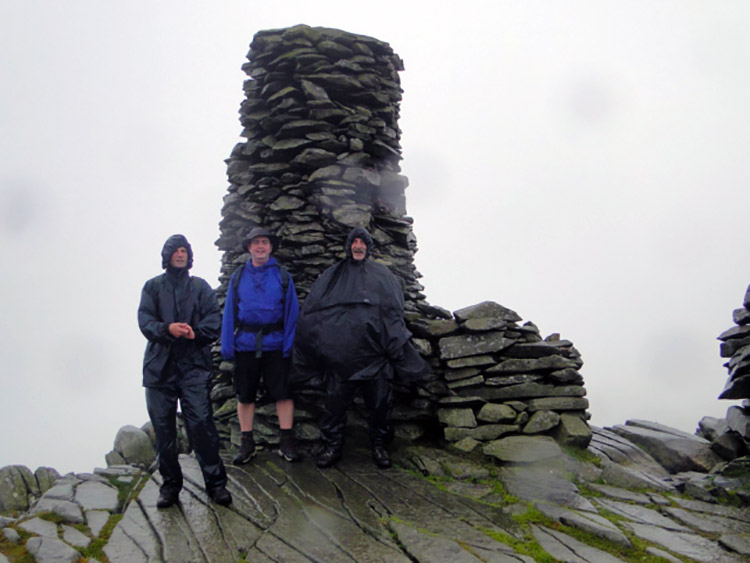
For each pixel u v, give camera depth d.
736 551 4.91
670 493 6.36
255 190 8.88
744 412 7.49
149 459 7.96
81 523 5.34
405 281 8.96
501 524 5.46
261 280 6.81
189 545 4.88
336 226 8.35
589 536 5.23
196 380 5.79
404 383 7.74
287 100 8.61
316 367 6.98
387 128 9.16
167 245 5.81
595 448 7.58
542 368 7.52
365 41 9.16
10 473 6.88
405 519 5.49
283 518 5.45
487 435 7.24
